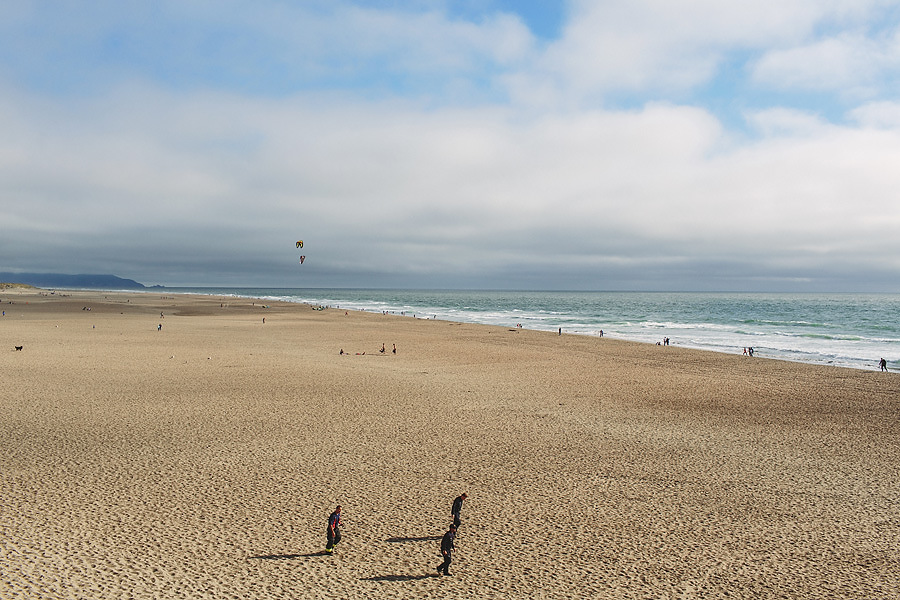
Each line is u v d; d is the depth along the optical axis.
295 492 21.42
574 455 26.70
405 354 61.22
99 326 83.81
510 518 19.72
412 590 14.96
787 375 49.31
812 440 29.81
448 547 15.95
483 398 38.62
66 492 20.56
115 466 23.47
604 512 20.42
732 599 15.04
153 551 16.44
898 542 18.50
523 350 65.50
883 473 24.92
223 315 117.31
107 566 15.47
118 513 18.95
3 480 21.44
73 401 34.38
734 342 79.00
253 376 44.56
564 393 40.88
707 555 17.42
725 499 21.81
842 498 22.08
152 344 63.12
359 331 86.69
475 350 65.31
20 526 17.66
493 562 16.67
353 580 15.36
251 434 28.70
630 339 82.19
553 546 17.77
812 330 100.00
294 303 188.62
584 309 189.00
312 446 27.06
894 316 147.75
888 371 52.97
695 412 35.62
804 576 16.28
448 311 168.75
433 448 27.27
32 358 50.28
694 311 176.00
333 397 37.72
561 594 15.04
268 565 15.96
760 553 17.61
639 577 16.03
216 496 20.75
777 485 23.36
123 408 33.09
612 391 41.78
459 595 14.84
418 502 20.88
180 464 23.98
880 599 15.13
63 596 13.88
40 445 25.78
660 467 25.28
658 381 45.97
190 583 14.80
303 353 59.66
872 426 32.66
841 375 49.47
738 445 28.78
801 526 19.56
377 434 29.38
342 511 19.88
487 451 27.02
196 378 43.06
